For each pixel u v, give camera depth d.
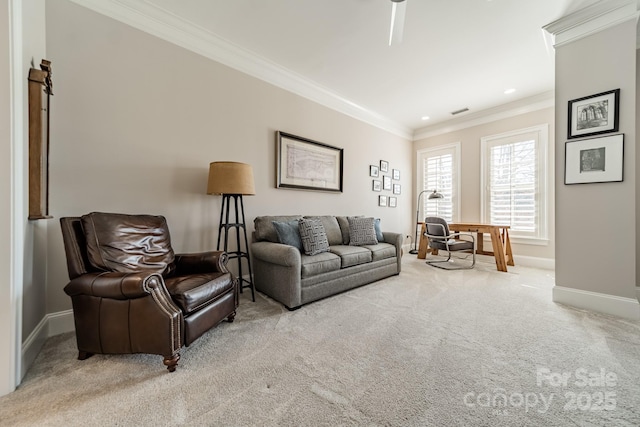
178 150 2.46
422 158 5.52
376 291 2.82
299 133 3.51
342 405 1.14
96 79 2.03
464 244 3.87
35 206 1.48
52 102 1.85
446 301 2.49
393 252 3.42
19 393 1.22
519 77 3.40
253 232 2.96
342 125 4.12
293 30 2.53
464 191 4.86
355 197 4.39
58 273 1.88
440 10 2.22
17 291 1.28
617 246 2.13
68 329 1.91
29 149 1.46
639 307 2.03
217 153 2.72
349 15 2.32
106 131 2.07
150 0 2.19
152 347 1.41
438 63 3.08
